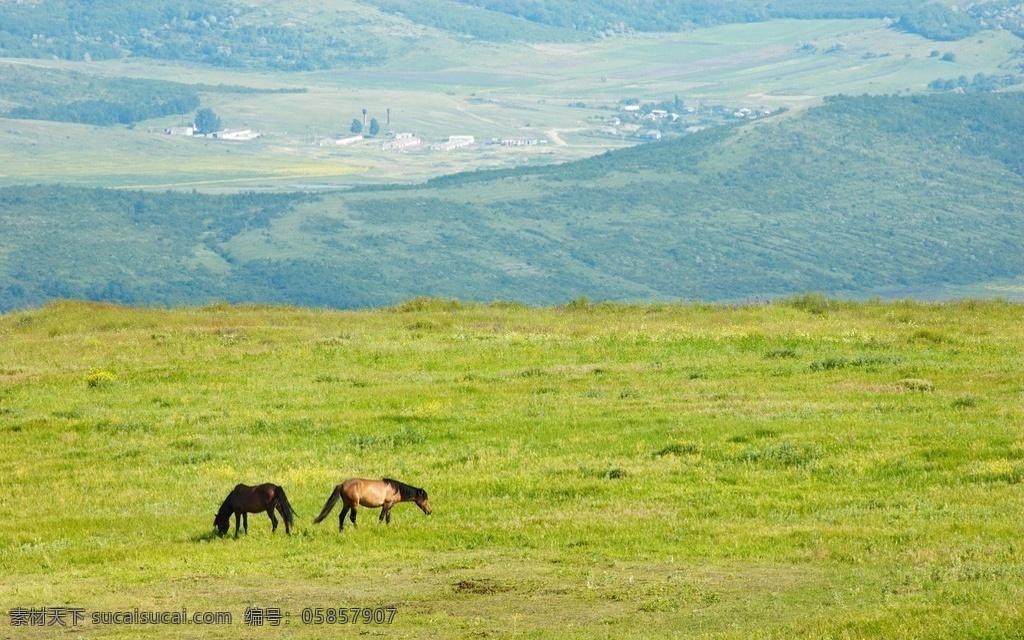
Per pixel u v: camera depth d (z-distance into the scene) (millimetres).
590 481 24312
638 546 19391
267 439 29578
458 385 35031
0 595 17250
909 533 19500
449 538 20312
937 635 13555
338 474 25734
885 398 31391
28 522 23000
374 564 18703
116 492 25406
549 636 14508
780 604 15711
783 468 25047
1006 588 15578
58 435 30781
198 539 21172
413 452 27844
